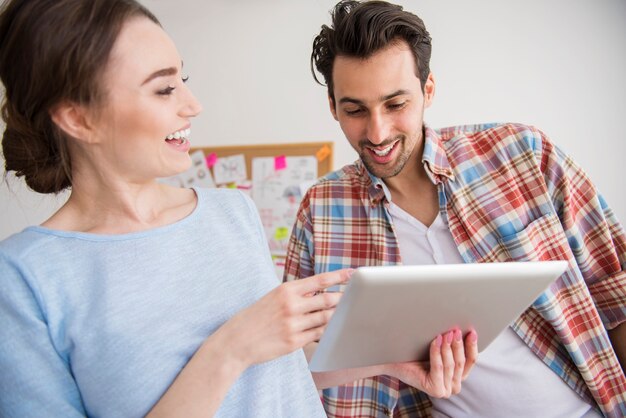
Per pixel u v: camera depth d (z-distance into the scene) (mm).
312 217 1205
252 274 793
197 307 731
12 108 702
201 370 644
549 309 1002
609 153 2229
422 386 871
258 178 2932
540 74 2316
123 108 680
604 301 1081
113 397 661
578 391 1045
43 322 662
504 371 1034
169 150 736
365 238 1165
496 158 1101
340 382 973
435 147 1083
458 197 1082
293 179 2859
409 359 875
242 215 868
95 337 668
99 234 731
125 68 672
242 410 721
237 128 2967
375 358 822
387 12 982
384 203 1127
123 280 703
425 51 1042
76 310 680
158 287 720
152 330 687
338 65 1018
